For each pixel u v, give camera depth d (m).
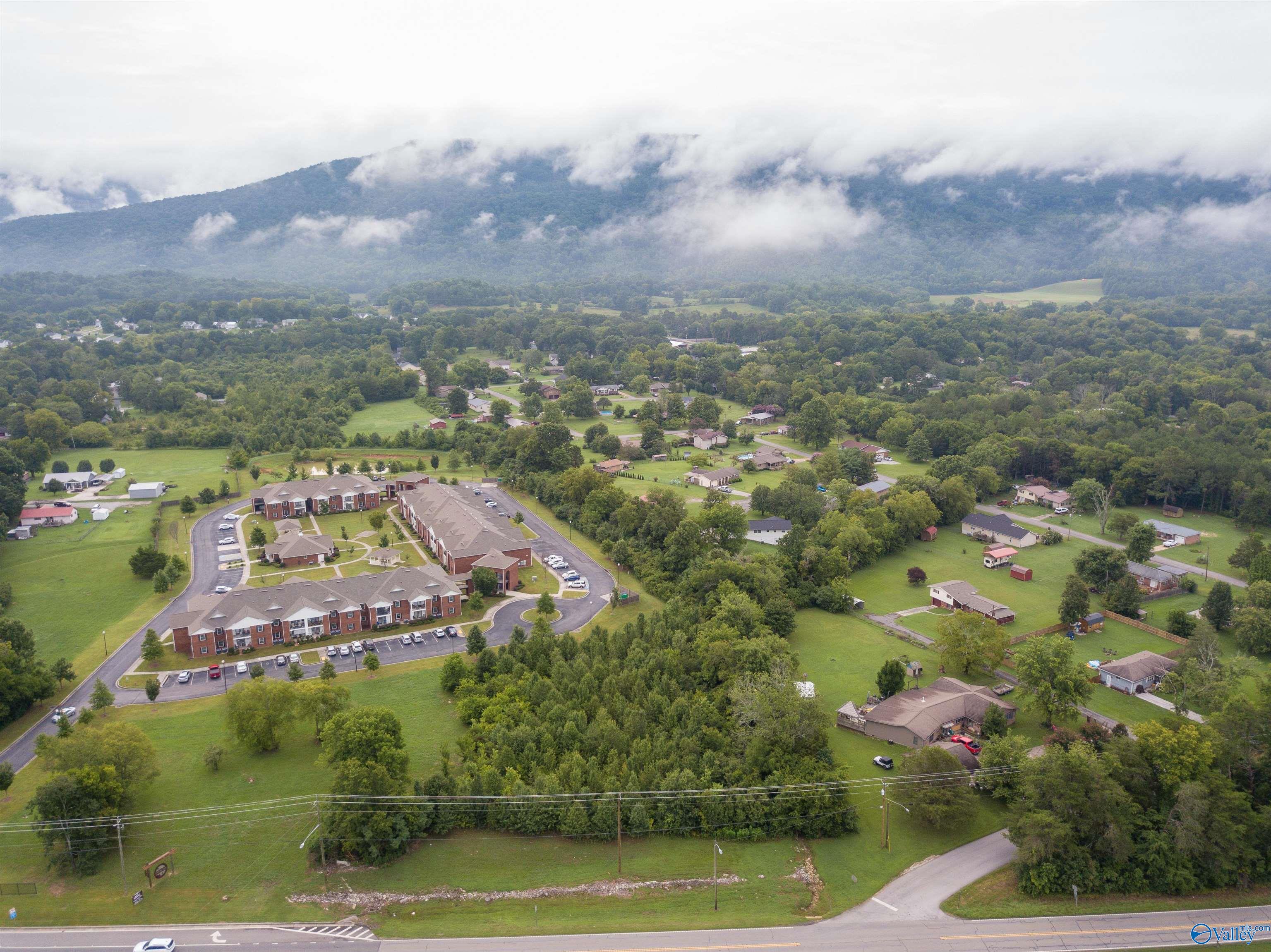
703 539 178.88
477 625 154.00
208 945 80.31
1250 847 90.94
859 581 178.00
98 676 133.62
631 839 96.94
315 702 110.75
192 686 131.12
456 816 96.88
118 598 165.50
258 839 95.19
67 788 90.56
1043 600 166.88
